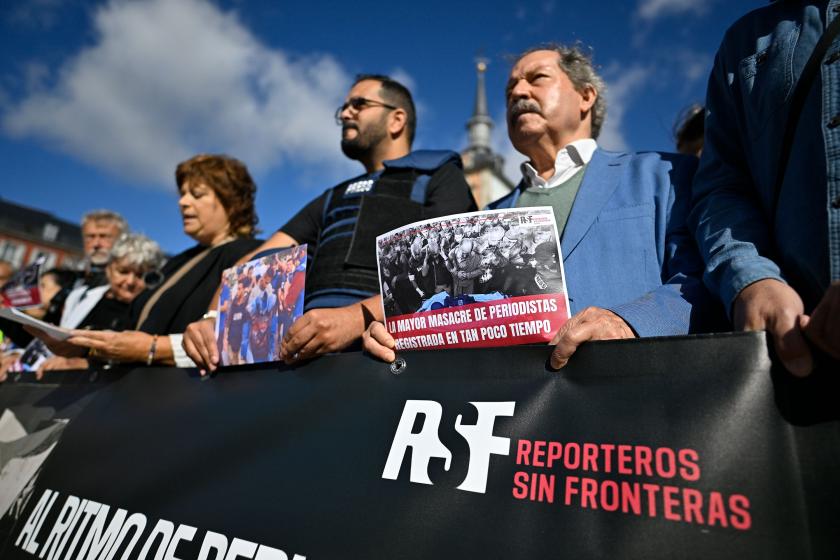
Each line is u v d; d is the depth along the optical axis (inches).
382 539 33.7
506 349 36.7
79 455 61.1
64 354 73.4
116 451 57.4
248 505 41.8
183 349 62.9
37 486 61.4
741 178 44.9
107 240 152.6
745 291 31.5
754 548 24.0
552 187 68.4
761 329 28.6
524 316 36.9
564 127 69.4
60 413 70.5
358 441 39.9
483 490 32.4
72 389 73.1
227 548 40.0
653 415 29.2
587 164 66.0
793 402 26.0
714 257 36.8
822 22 38.5
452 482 33.8
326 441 41.8
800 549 23.1
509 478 31.9
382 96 89.0
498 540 30.0
